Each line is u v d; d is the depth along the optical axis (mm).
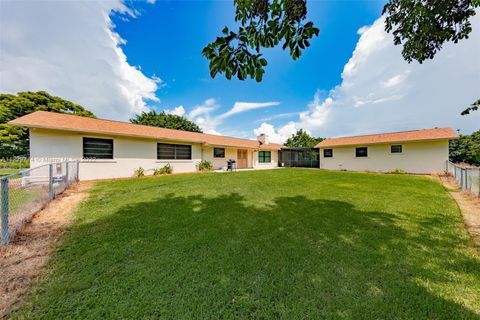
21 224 3939
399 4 3400
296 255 2953
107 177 11141
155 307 1971
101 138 11055
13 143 18453
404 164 15664
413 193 7441
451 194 7469
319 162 21688
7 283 2316
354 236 3631
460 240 3480
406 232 3812
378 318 1851
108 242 3357
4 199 3285
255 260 2816
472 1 2713
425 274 2512
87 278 2398
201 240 3438
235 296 2127
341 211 5125
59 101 21875
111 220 4402
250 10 2562
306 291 2201
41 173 9086
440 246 3254
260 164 23766
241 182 9797
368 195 7051
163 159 13914
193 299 2076
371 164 17453
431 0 3062
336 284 2320
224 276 2461
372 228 4004
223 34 2445
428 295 2148
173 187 8328
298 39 2594
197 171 15891
